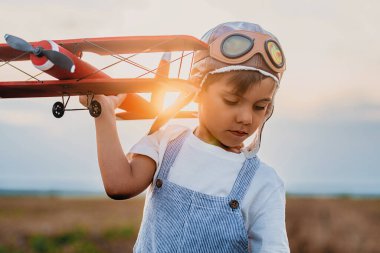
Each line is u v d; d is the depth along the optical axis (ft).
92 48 7.37
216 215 7.32
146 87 6.83
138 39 6.93
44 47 6.84
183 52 7.23
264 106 7.05
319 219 67.62
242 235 7.36
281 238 7.47
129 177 7.30
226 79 6.85
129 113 8.83
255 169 7.61
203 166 7.50
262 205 7.50
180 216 7.37
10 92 7.18
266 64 6.88
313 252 55.47
